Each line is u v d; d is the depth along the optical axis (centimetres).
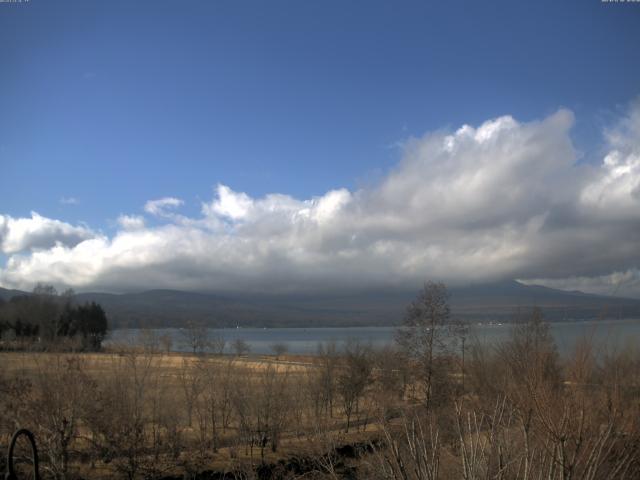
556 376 1251
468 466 892
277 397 3281
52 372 2514
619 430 966
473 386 1911
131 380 2917
